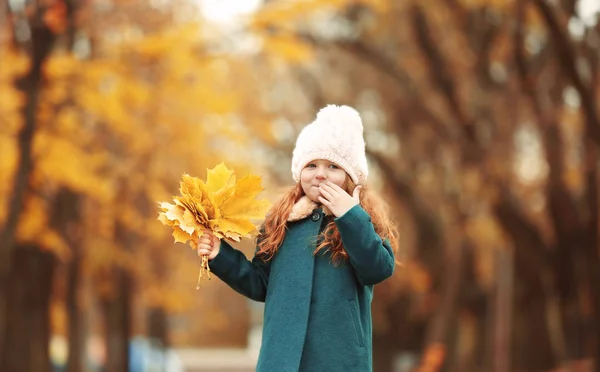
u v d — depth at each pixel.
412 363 27.09
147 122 16.61
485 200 17.55
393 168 22.91
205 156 18.70
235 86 20.73
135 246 22.12
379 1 16.92
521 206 17.03
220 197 4.03
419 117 20.23
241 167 18.69
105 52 14.43
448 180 22.88
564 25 14.01
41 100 13.73
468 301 23.05
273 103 24.19
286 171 25.38
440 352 20.75
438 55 17.28
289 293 3.96
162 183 19.66
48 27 12.96
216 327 59.22
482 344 23.19
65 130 14.85
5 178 15.02
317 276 4.00
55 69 13.48
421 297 25.69
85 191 16.22
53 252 19.17
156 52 14.02
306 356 3.92
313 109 23.80
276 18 14.70
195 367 33.66
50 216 18.44
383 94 22.03
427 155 23.12
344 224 3.90
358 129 4.14
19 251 18.86
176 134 17.39
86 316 25.36
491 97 17.25
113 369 23.80
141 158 18.02
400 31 19.53
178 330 63.62
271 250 4.09
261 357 3.94
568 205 16.19
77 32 14.28
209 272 4.01
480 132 17.27
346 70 22.58
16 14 13.45
